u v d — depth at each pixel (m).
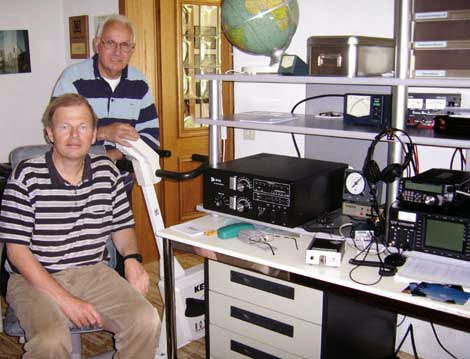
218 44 3.89
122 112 2.78
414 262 1.78
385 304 1.60
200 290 2.47
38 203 1.93
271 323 2.02
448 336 2.33
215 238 2.09
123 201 2.16
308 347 1.93
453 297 1.53
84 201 2.00
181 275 2.43
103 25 2.63
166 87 3.66
